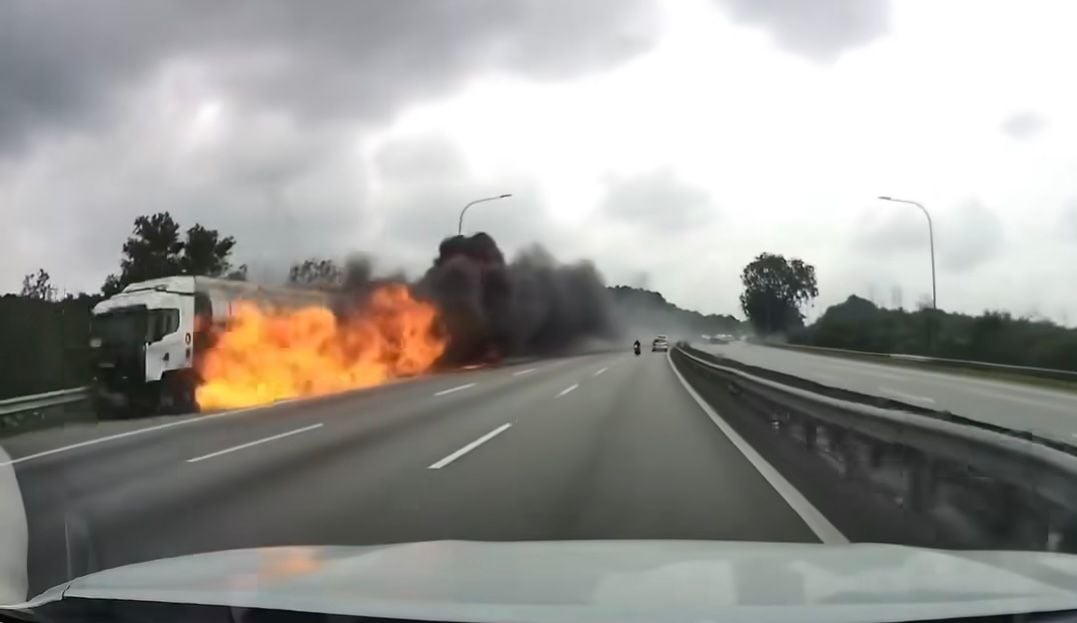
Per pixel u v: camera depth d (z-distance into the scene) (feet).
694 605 9.77
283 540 22.91
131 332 67.00
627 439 45.06
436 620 9.47
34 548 22.47
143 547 22.48
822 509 26.09
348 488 30.99
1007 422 58.23
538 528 23.73
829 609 9.61
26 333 71.97
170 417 64.54
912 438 23.99
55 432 55.06
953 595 10.38
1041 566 12.53
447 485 31.27
